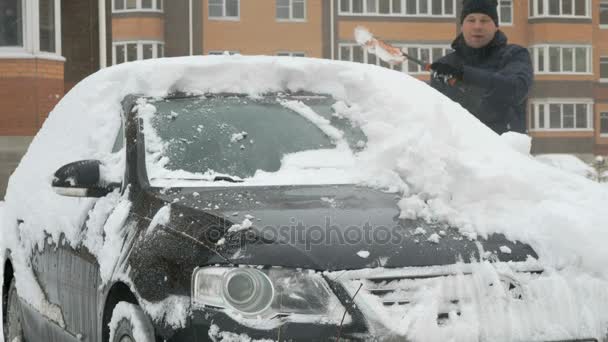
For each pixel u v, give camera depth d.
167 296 3.83
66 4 26.89
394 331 3.59
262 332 3.61
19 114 24.78
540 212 4.21
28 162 6.40
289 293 3.68
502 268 3.83
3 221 6.45
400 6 58.25
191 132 4.87
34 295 5.60
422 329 3.60
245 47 55.97
